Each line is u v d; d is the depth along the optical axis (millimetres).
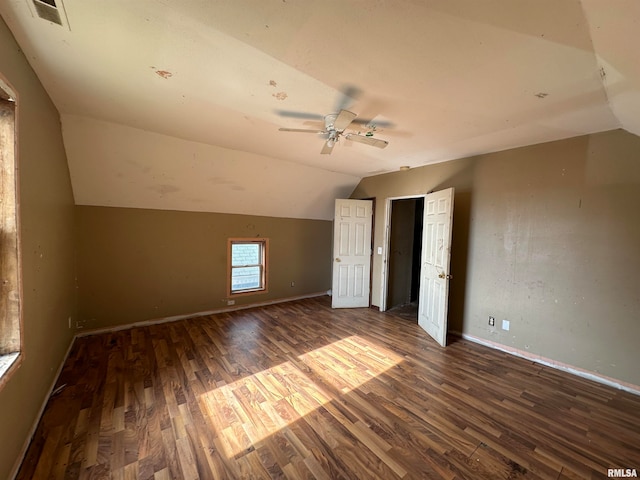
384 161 4000
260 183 4328
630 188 2463
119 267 3688
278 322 4137
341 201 4855
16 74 1538
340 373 2666
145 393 2277
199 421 1957
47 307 2166
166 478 1503
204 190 4016
